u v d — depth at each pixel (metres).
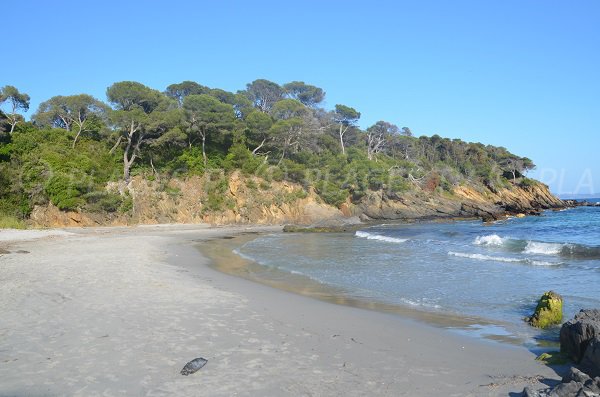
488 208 65.38
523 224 44.56
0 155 40.28
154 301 11.20
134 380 6.36
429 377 6.60
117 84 53.94
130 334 8.46
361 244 28.36
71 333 8.47
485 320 10.15
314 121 69.25
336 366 7.03
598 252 21.14
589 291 12.90
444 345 8.26
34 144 44.88
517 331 9.24
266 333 8.77
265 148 61.84
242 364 7.04
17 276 14.35
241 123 59.34
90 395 5.87
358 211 57.59
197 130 53.88
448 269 17.39
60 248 23.48
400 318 10.30
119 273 15.30
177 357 7.30
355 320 10.02
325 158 63.59
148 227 42.53
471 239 30.23
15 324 9.00
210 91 74.81
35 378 6.39
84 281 13.64
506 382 6.35
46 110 55.44
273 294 12.81
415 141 98.56
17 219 37.88
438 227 44.25
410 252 23.23
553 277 15.22
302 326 9.38
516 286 13.90
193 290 12.74
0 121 42.28
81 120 55.19
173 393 5.95
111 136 50.53
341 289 13.95
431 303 11.92
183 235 37.03
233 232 41.28
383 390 6.11
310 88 93.00
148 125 49.78
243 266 19.06
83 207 42.69
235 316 10.00
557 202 88.12
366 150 86.75
